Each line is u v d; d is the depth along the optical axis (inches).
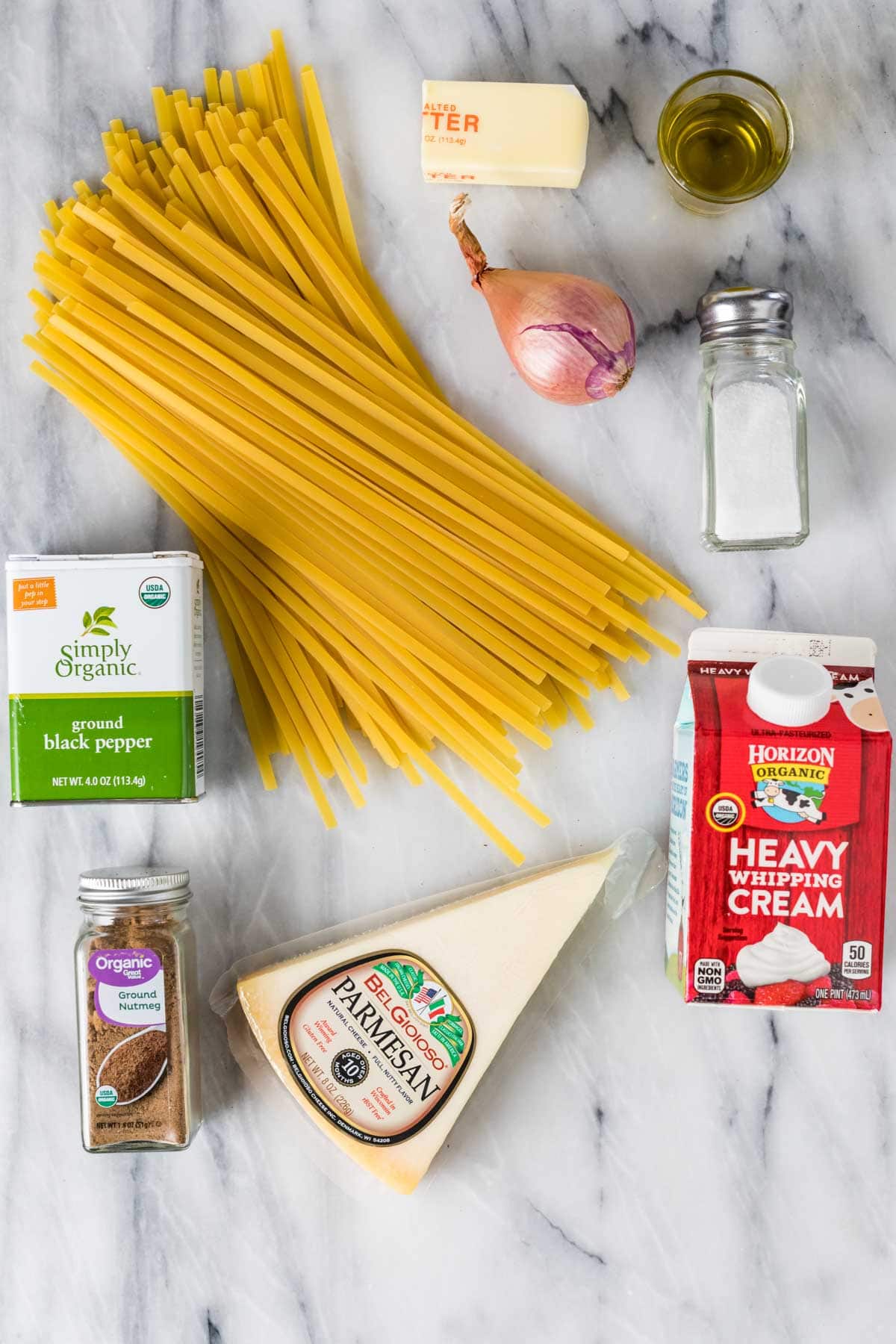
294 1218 34.0
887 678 33.8
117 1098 31.0
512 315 30.8
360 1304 33.9
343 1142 31.9
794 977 29.3
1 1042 34.3
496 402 33.7
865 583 33.8
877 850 29.0
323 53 33.4
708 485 31.5
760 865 29.2
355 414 32.4
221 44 33.5
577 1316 33.7
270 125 32.9
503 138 31.0
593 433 33.7
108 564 29.9
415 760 33.1
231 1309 34.0
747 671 31.0
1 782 34.4
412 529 31.9
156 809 34.3
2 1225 34.3
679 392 33.7
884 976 33.8
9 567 30.1
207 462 32.4
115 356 31.5
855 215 33.4
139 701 30.0
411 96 33.4
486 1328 33.8
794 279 33.5
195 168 32.2
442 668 32.3
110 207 32.6
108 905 30.7
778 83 33.4
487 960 32.2
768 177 31.2
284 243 32.3
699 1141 33.8
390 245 33.6
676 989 33.5
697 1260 33.7
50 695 30.0
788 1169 33.7
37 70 33.6
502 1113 33.9
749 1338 33.6
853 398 33.6
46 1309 34.2
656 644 32.9
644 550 33.8
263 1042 32.2
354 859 34.2
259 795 34.4
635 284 33.5
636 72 33.4
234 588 33.2
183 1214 34.2
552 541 32.8
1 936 34.3
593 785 34.0
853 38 33.3
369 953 32.3
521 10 33.3
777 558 33.9
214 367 31.7
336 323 32.2
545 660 32.9
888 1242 33.5
